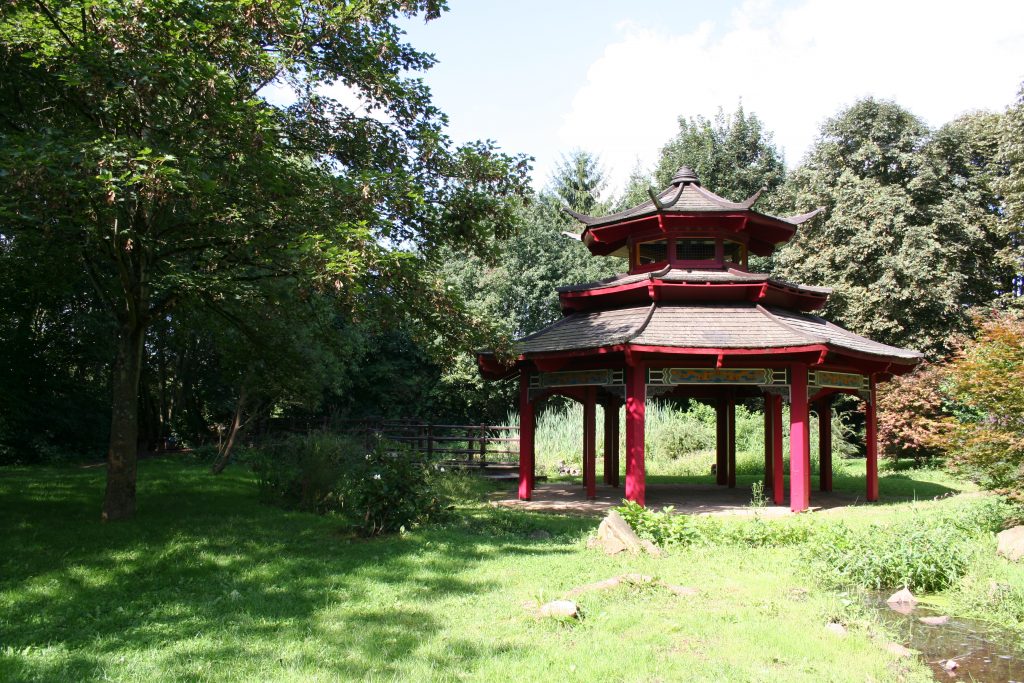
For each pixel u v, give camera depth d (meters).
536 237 32.97
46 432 22.23
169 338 20.41
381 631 5.86
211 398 27.58
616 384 13.75
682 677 4.93
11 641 5.73
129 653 5.43
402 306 11.52
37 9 9.00
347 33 10.96
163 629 5.99
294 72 11.01
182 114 9.18
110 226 9.48
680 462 24.84
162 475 16.73
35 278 12.29
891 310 26.06
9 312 18.31
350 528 10.24
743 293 14.31
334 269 8.62
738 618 6.22
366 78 11.63
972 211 26.53
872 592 7.44
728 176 34.69
